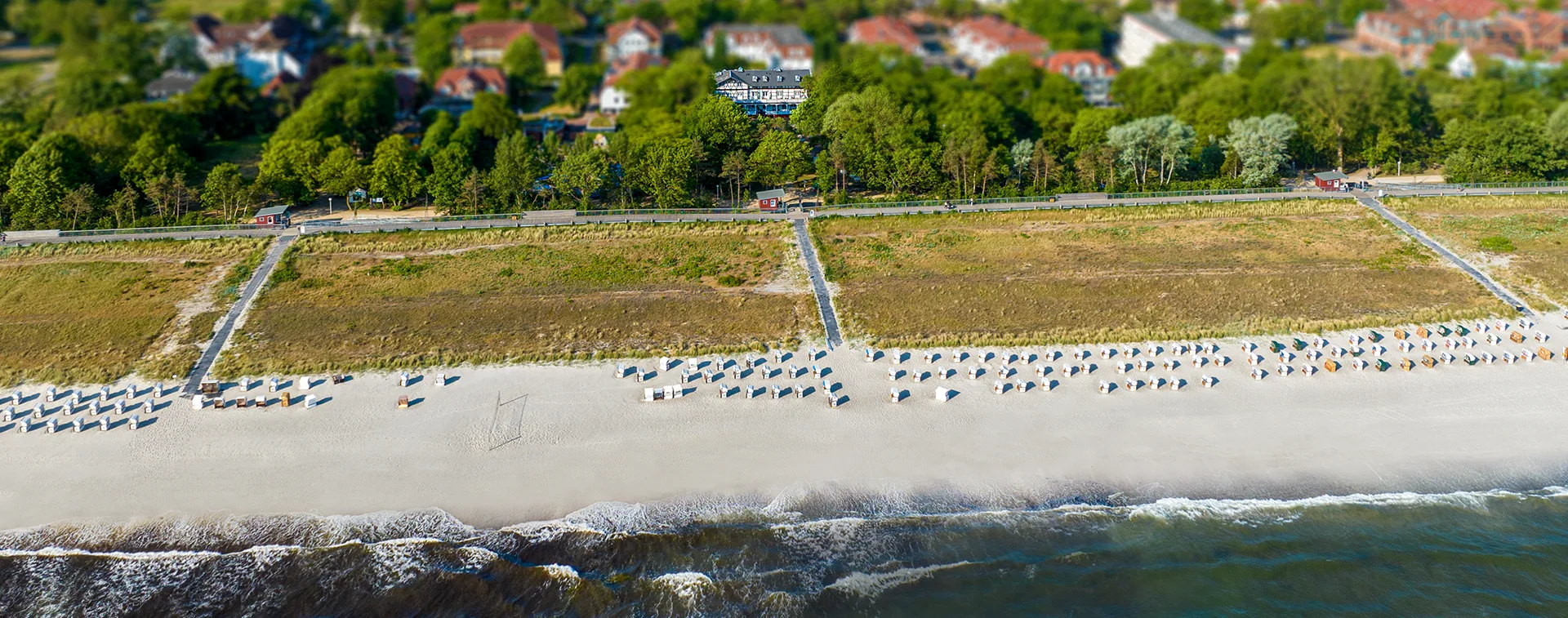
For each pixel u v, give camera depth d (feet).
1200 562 228.22
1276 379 293.64
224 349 315.78
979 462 258.78
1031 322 331.16
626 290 359.87
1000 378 295.07
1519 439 264.52
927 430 271.49
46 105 590.55
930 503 245.45
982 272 369.91
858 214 422.41
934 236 402.31
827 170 436.35
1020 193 443.32
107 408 281.95
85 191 408.87
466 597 219.20
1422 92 572.51
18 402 284.41
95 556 228.84
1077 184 447.83
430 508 243.40
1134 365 301.02
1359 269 366.22
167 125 506.48
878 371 300.61
